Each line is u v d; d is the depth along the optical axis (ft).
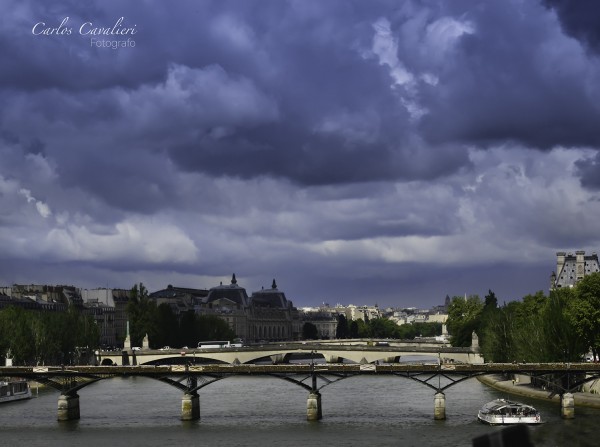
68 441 454.81
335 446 418.92
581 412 540.11
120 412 602.44
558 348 641.81
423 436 448.65
